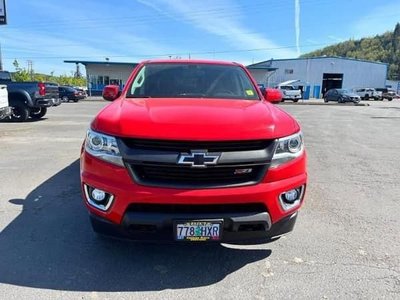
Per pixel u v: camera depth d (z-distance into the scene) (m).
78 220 4.24
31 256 3.42
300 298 2.84
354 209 4.78
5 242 3.69
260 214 2.95
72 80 85.56
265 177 2.95
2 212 4.45
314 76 62.69
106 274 3.14
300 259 3.44
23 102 14.52
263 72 55.66
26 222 4.18
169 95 4.17
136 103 3.62
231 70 4.78
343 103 40.94
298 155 3.18
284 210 3.06
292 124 3.32
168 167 2.86
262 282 3.06
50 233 3.90
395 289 2.97
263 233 3.03
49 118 16.30
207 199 2.83
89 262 3.33
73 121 14.98
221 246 3.66
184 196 2.82
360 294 2.90
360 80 63.38
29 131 11.55
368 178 6.33
